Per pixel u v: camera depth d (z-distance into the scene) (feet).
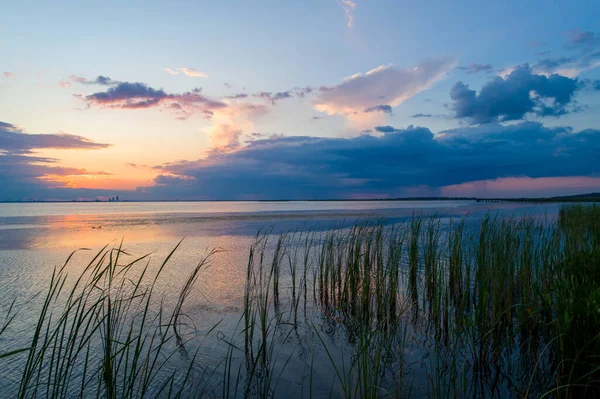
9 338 20.79
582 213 61.11
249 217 129.59
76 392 15.21
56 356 18.44
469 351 18.86
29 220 124.06
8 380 16.15
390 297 23.85
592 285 17.34
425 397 14.65
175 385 15.93
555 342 16.06
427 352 18.97
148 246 55.93
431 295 27.20
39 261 44.21
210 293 29.68
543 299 18.78
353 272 26.94
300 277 35.04
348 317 25.07
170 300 27.78
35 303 27.35
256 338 21.16
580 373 14.17
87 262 43.39
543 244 25.76
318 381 16.37
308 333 21.90
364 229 39.50
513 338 20.11
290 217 127.75
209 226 91.20
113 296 28.50
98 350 19.12
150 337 20.90
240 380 16.47
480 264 21.95
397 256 26.89
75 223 106.93
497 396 14.67
